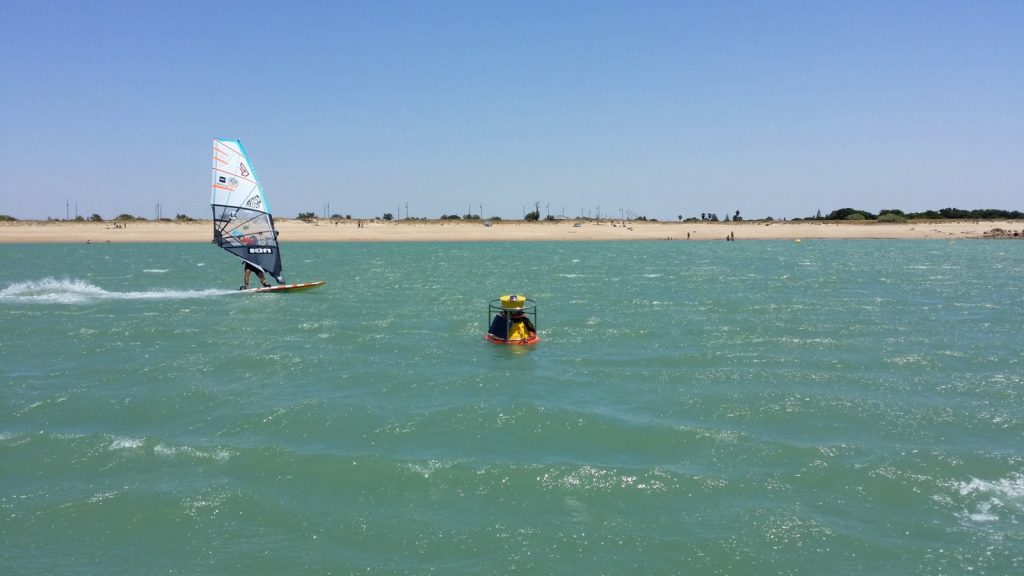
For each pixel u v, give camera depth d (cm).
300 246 10569
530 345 2441
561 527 1058
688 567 953
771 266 6412
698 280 4962
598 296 3934
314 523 1077
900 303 3572
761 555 981
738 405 1666
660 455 1344
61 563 973
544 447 1389
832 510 1113
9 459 1326
